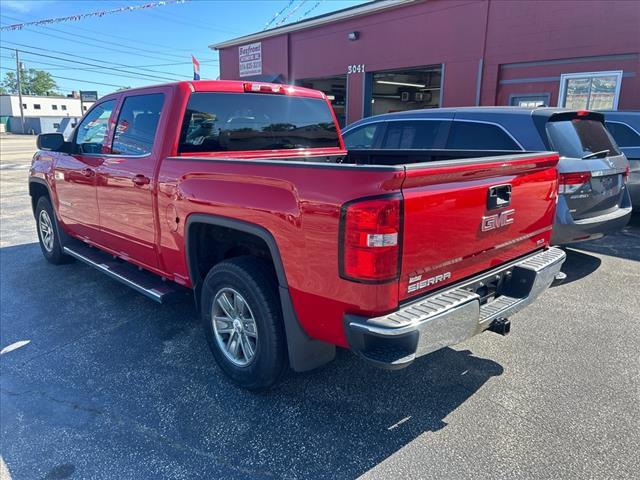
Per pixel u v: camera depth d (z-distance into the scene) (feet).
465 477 7.97
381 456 8.52
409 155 14.97
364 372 11.35
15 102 246.06
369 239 7.41
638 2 31.83
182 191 10.95
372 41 48.85
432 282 8.46
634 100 33.12
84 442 9.03
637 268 18.60
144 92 13.01
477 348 12.42
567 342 12.67
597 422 9.32
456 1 41.22
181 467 8.35
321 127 15.58
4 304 15.70
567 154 16.20
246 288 9.77
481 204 9.07
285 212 8.59
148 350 12.56
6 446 8.95
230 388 10.75
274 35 59.77
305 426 9.39
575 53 35.14
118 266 14.82
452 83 42.88
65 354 12.37
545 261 10.77
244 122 13.35
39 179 18.47
